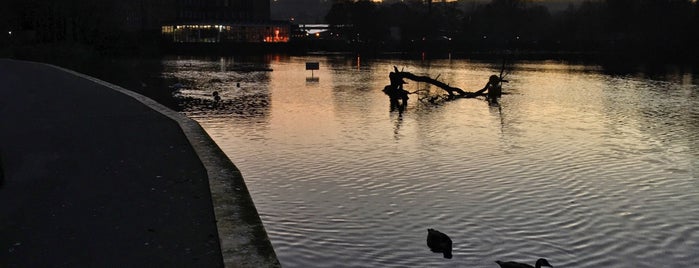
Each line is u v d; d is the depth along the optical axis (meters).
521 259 9.55
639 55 132.12
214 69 76.81
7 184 9.64
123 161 11.23
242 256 6.11
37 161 11.38
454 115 30.69
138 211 7.90
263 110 31.64
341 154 18.59
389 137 22.45
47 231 7.14
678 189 14.52
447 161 17.66
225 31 173.12
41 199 8.63
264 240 6.62
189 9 187.75
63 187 9.34
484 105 36.44
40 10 84.56
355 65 93.94
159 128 15.26
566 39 194.38
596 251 10.01
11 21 87.12
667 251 10.07
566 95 44.03
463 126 26.20
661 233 11.01
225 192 8.66
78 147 12.73
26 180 9.90
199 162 11.04
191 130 14.73
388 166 16.80
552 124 27.34
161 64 90.81
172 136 14.04
